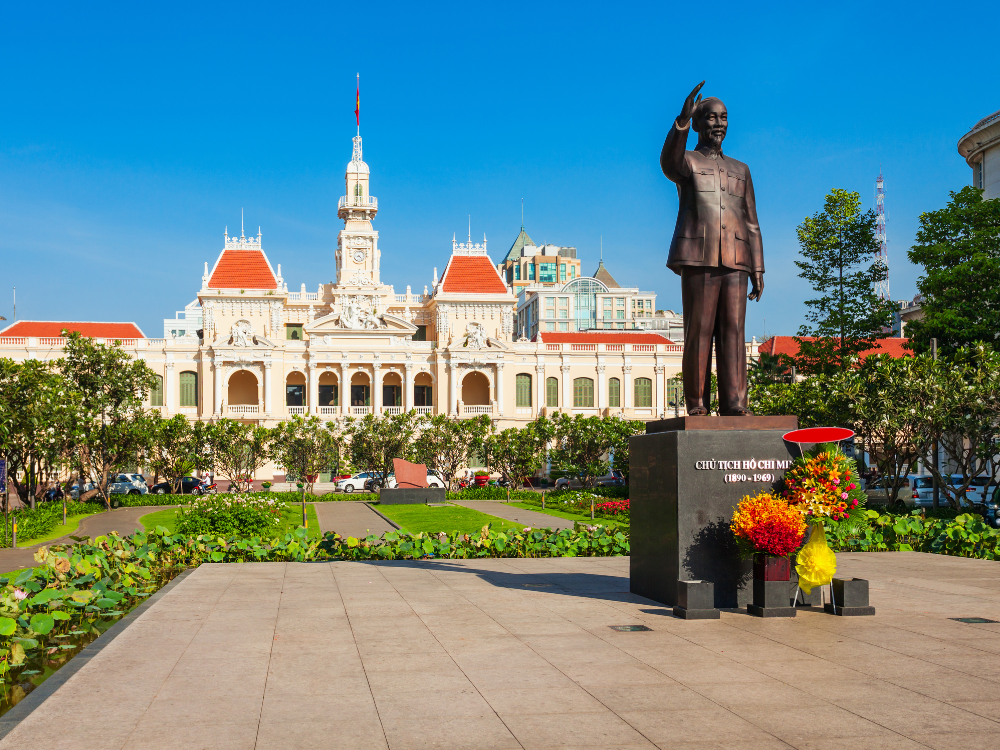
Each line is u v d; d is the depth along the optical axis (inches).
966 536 887.1
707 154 560.7
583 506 1863.9
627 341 3772.1
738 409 558.9
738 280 556.7
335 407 3469.5
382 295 4010.8
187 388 3398.1
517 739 294.2
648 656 407.5
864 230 2044.8
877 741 291.3
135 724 309.9
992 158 2183.8
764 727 305.6
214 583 658.2
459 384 3565.5
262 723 311.3
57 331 3361.2
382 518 1604.3
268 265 3545.8
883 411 1469.0
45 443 1585.9
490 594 593.6
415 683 362.3
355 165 4001.0
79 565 647.1
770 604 502.0
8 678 435.8
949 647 425.1
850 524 521.3
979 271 1672.0
